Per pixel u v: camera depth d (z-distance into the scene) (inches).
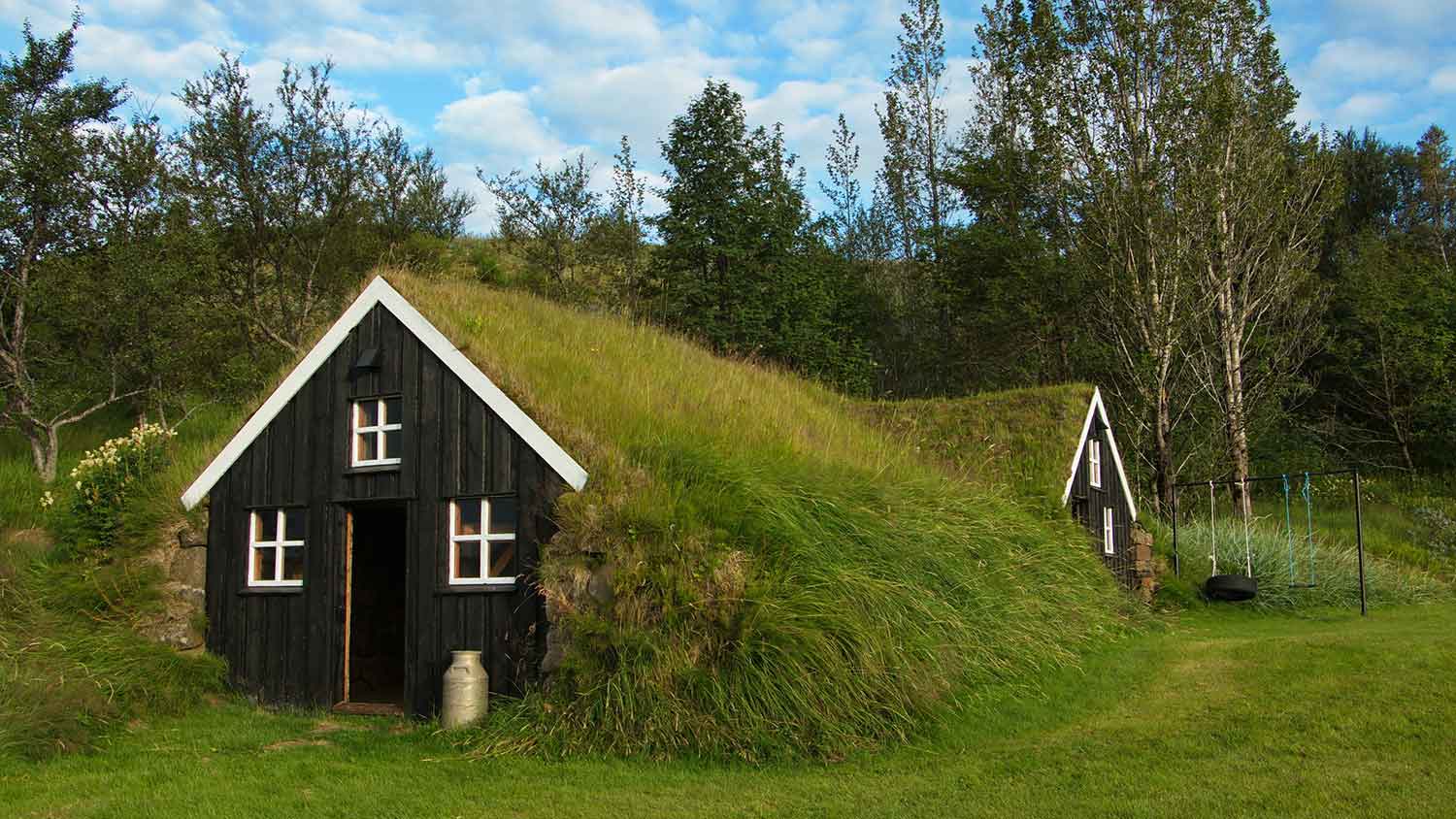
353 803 301.9
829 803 295.6
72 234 765.3
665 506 391.9
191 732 408.8
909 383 1430.9
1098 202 1083.9
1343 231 1708.9
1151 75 1047.6
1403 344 1373.0
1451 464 1343.5
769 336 1174.3
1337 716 360.5
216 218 850.1
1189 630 641.0
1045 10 1085.8
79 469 534.3
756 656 360.5
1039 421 745.0
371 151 943.7
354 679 521.7
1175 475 1149.7
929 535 465.7
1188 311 1088.2
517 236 1200.2
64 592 480.7
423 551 443.2
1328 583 778.2
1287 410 1435.8
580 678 366.6
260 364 855.7
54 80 767.7
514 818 285.4
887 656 378.3
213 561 494.0
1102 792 298.0
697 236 1175.6
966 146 1462.8
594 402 459.2
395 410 469.7
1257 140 1080.8
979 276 1341.0
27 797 311.7
